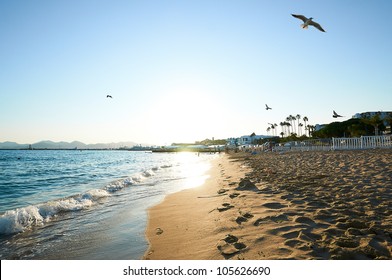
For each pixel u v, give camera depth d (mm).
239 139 166375
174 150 181000
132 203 10891
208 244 5211
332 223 5367
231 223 6184
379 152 21094
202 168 30516
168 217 8117
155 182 17906
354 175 10688
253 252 4434
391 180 9125
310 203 7004
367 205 6422
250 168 19625
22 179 24188
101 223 8023
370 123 62781
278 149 46438
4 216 8047
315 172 12703
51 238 6754
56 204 10117
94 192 13086
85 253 5672
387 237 4461
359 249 4008
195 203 9656
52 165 47000
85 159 75062
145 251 5500
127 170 33938
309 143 39531
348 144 28766
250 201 8047
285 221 5699
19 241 6586
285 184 10102
